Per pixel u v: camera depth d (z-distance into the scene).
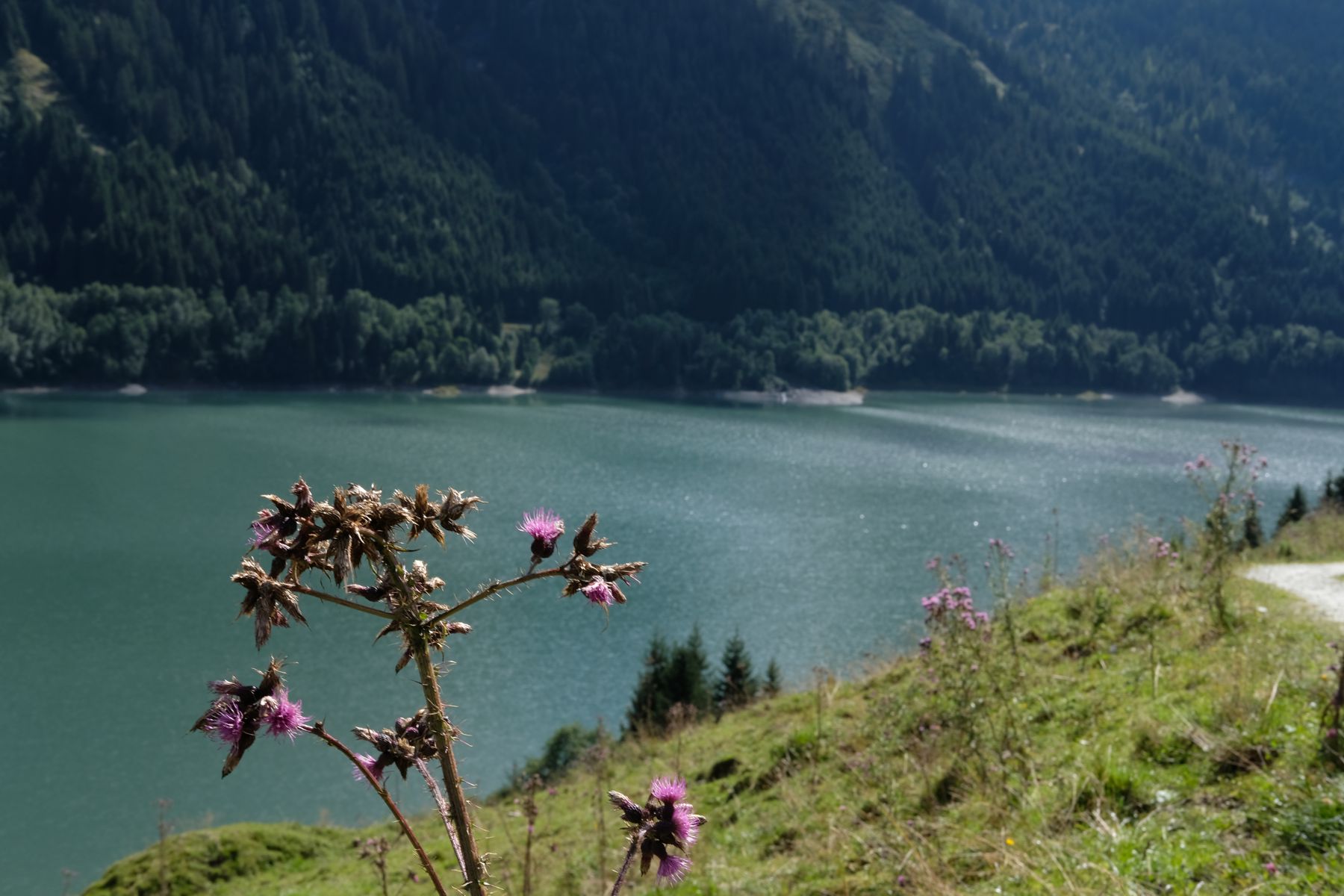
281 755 34.50
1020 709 9.02
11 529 67.06
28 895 25.83
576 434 128.12
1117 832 6.14
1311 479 102.69
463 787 1.91
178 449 104.25
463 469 97.19
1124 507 85.19
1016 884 5.90
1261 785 6.31
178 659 43.94
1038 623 12.63
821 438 131.38
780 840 8.73
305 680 40.84
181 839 15.22
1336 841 5.27
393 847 14.11
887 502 86.75
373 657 43.81
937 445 127.12
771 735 12.73
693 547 68.00
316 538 1.79
